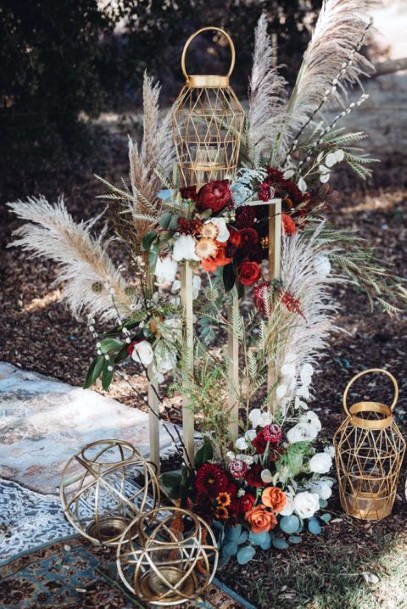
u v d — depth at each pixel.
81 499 3.55
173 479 3.41
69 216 3.16
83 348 5.50
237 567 3.15
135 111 8.76
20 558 3.13
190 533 3.18
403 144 10.82
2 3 6.97
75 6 7.13
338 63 3.49
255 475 3.19
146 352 3.18
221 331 5.64
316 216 3.71
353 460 3.92
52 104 7.71
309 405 4.71
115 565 3.09
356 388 4.93
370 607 2.93
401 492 3.71
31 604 2.88
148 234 3.14
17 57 7.03
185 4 7.83
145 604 2.88
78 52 7.32
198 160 3.13
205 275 6.73
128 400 4.70
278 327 3.29
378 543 3.30
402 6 12.35
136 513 3.36
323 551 3.25
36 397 4.61
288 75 8.50
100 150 8.71
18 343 5.48
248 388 3.37
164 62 8.53
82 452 3.21
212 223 3.02
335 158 3.42
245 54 8.27
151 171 3.21
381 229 8.10
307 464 3.34
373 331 5.88
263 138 3.51
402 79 11.06
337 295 6.60
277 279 3.30
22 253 6.98
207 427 3.34
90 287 3.26
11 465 3.86
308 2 8.35
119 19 7.68
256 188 3.29
